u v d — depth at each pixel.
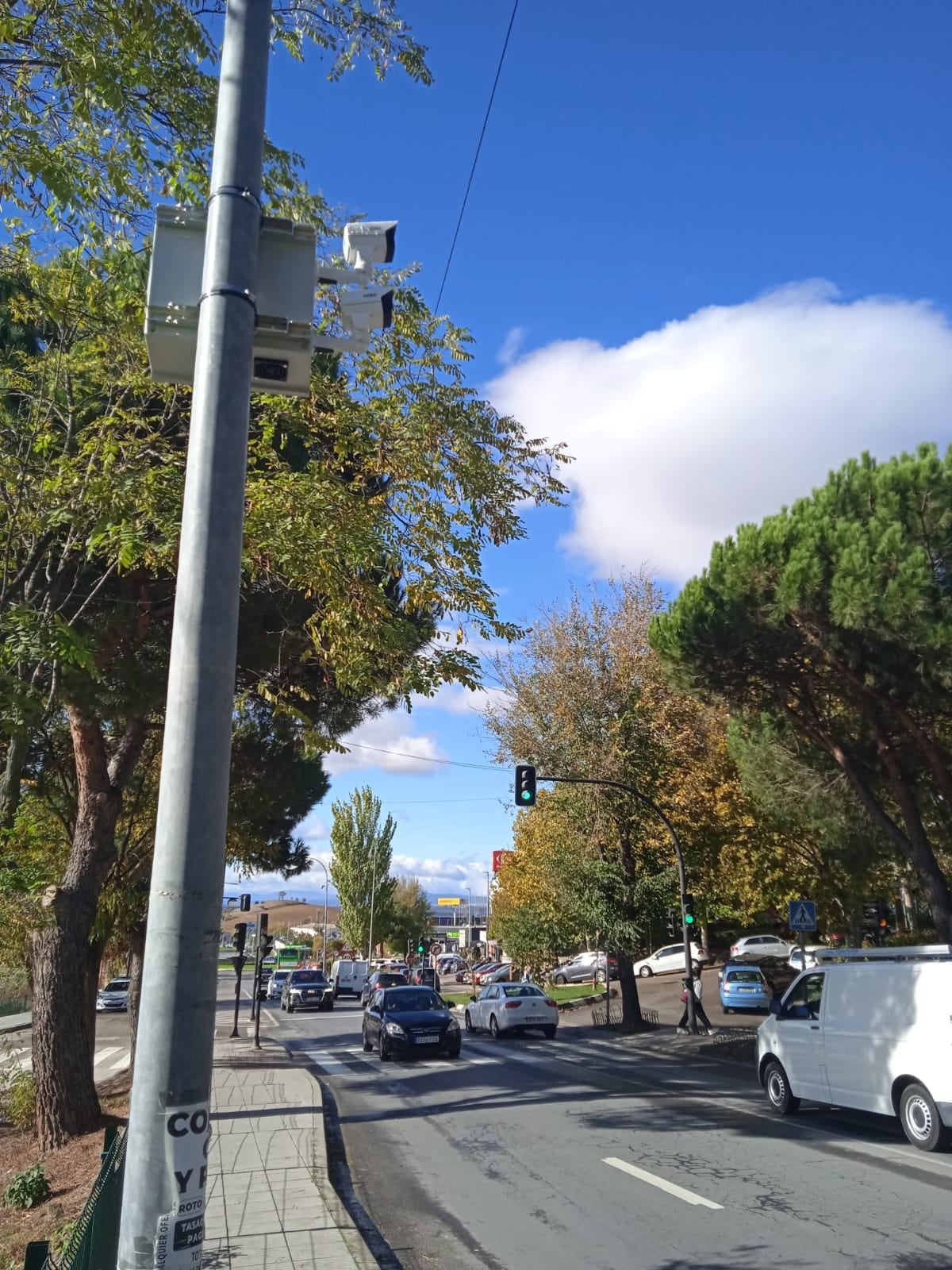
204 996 2.90
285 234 3.84
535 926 35.44
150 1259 2.67
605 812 25.34
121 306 8.95
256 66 3.74
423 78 7.84
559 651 26.22
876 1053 10.21
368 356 10.91
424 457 11.09
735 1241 6.75
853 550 13.65
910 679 14.55
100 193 7.78
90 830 14.14
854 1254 6.38
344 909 68.94
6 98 7.15
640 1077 16.44
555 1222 7.45
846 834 21.42
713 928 49.31
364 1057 21.30
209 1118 2.85
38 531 8.16
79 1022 13.62
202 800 3.03
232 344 3.47
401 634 11.20
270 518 9.60
